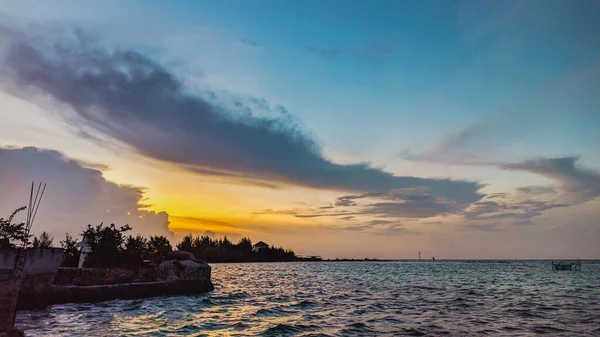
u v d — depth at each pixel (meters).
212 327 17.17
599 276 75.62
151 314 20.19
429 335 15.88
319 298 31.38
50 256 21.53
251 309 23.69
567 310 23.89
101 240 32.94
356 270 112.50
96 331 15.22
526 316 21.19
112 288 24.81
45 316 18.06
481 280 61.06
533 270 113.44
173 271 33.44
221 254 182.38
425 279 63.97
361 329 17.17
